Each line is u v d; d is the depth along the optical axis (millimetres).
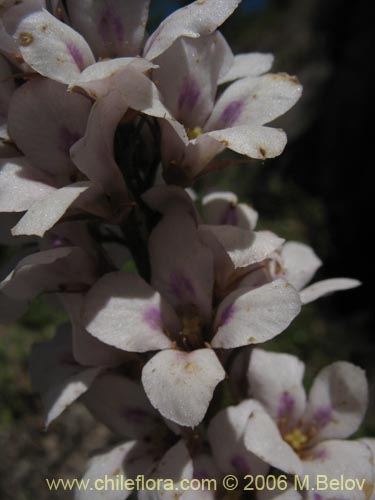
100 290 56
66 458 153
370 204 236
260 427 57
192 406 49
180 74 57
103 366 59
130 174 58
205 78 58
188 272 57
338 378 64
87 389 62
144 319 55
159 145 59
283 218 236
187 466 57
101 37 57
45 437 156
